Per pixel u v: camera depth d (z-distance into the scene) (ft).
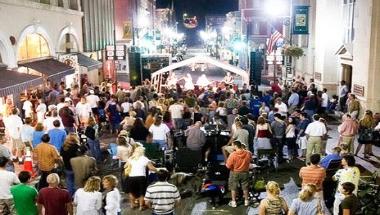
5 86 50.78
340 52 80.43
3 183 27.84
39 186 35.27
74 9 93.66
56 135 40.11
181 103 54.03
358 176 28.96
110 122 60.49
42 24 73.67
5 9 59.52
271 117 51.49
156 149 40.60
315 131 42.52
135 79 96.78
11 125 45.24
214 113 54.49
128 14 146.00
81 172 31.37
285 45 106.73
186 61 85.10
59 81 79.82
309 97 62.49
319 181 29.04
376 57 64.90
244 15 167.43
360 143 49.52
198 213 34.42
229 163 34.99
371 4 63.93
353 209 24.18
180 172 40.45
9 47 60.39
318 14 90.53
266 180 42.11
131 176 34.14
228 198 37.50
